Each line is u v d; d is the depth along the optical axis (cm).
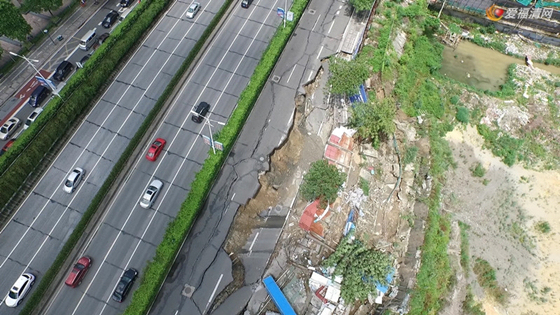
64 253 5006
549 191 6166
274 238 5356
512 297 5344
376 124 5847
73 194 5594
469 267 5550
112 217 5412
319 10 7700
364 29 7369
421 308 5072
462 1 8094
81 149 6000
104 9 7925
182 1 7819
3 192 5281
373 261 4916
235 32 7325
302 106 6562
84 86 6281
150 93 6575
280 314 4809
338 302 4912
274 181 5859
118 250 5166
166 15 7600
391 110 6022
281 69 6894
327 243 5331
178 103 6444
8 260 5072
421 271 5284
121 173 5769
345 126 6319
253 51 7075
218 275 5038
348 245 5131
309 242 5325
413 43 7862
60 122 5922
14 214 5416
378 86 6812
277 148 6056
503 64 7700
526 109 6988
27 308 4634
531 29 7969
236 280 5053
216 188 5694
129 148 5834
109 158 5928
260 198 5684
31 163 5619
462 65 7662
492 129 6769
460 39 8019
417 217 5772
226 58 6975
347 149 6031
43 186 5659
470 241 5762
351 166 5972
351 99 6494
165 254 4891
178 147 6022
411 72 7362
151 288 4681
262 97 6556
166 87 6544
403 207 5853
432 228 5634
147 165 5853
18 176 5453
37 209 5462
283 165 5997
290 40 7262
